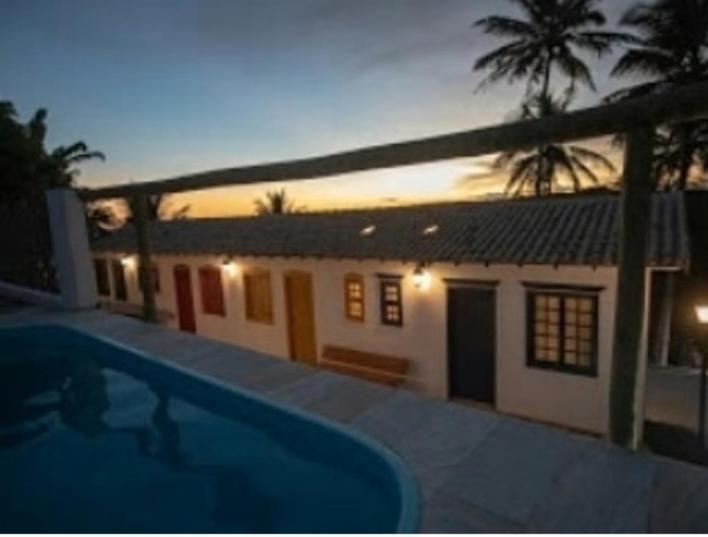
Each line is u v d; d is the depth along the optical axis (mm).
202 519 3539
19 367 6848
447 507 2682
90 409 5410
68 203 7934
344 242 12461
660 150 20266
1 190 16188
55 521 3631
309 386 4555
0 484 4082
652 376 11227
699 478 2857
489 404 10359
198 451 4332
